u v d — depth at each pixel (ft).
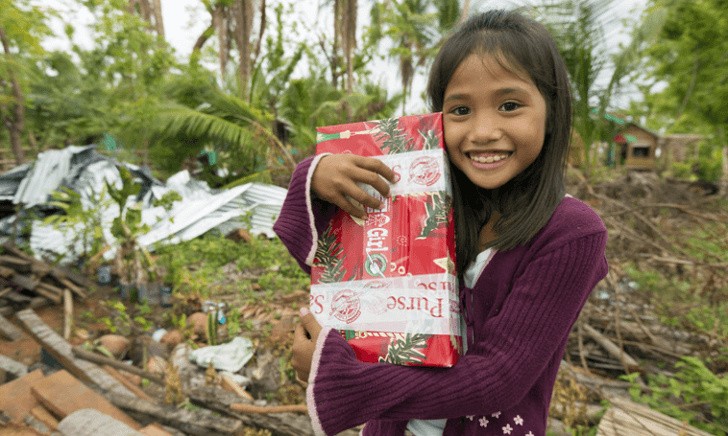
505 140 2.42
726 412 8.31
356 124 2.84
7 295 14.53
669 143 62.90
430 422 2.95
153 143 33.35
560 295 2.33
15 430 8.00
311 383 2.36
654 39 23.70
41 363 11.05
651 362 11.19
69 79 43.45
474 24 2.58
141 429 8.18
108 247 17.79
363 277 2.63
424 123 2.68
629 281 14.21
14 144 34.78
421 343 2.40
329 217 2.85
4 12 24.04
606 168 34.35
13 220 21.47
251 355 11.69
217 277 17.21
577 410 8.39
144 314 14.02
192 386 10.53
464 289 2.81
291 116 36.06
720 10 40.88
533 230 2.47
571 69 21.25
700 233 18.84
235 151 30.96
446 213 2.57
